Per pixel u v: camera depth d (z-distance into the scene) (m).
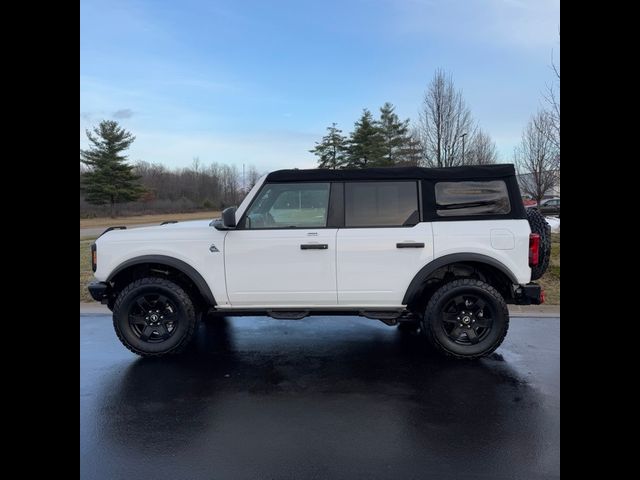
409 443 3.07
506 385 4.00
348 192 4.73
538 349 4.92
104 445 3.07
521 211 4.61
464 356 4.52
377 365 4.52
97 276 4.73
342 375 4.27
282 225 4.74
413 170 4.70
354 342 5.28
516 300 4.70
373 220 4.69
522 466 2.81
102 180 47.78
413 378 4.18
